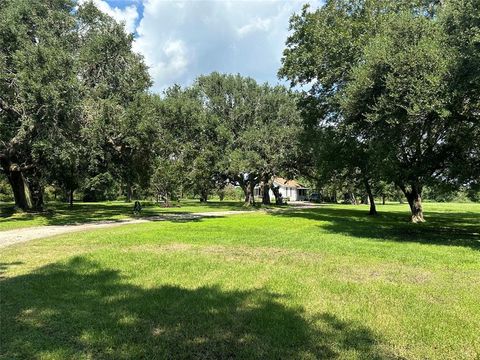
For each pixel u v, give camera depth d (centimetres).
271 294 685
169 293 680
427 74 1330
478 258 1091
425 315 583
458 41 1344
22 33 2161
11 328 518
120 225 2067
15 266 922
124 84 2619
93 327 522
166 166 3384
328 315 577
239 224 2122
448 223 2414
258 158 4312
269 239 1470
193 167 3603
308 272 873
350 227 2059
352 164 2484
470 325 544
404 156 1816
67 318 555
